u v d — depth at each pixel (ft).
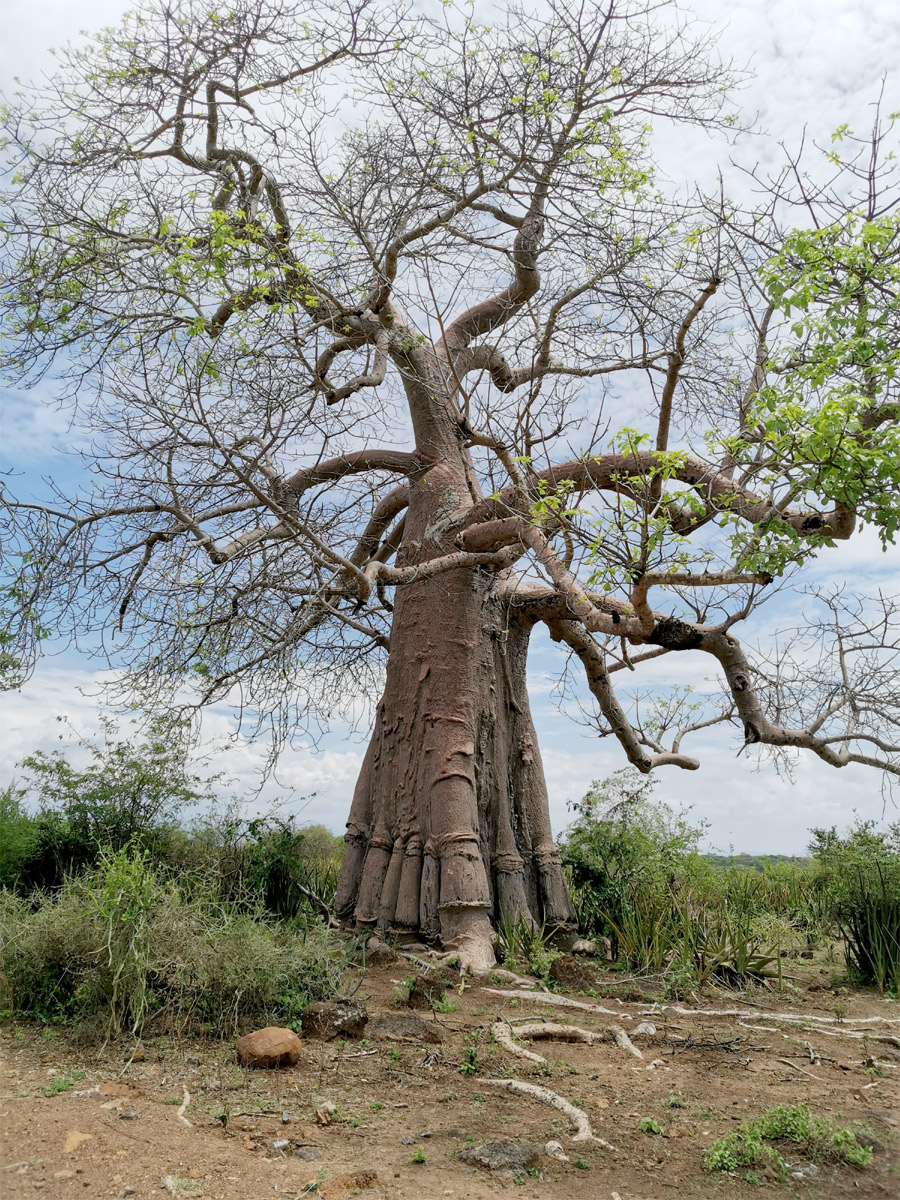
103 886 19.33
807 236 21.86
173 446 24.61
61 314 29.71
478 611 33.96
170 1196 11.27
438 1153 13.19
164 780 33.24
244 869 32.42
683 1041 20.07
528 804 34.19
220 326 26.58
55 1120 13.39
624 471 26.00
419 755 32.55
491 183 28.35
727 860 43.70
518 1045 19.03
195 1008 18.84
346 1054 17.63
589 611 23.76
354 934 30.91
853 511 19.60
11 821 31.50
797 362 24.03
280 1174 12.16
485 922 29.60
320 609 29.66
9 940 19.76
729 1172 12.76
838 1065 18.48
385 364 29.71
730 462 22.80
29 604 30.58
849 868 33.17
